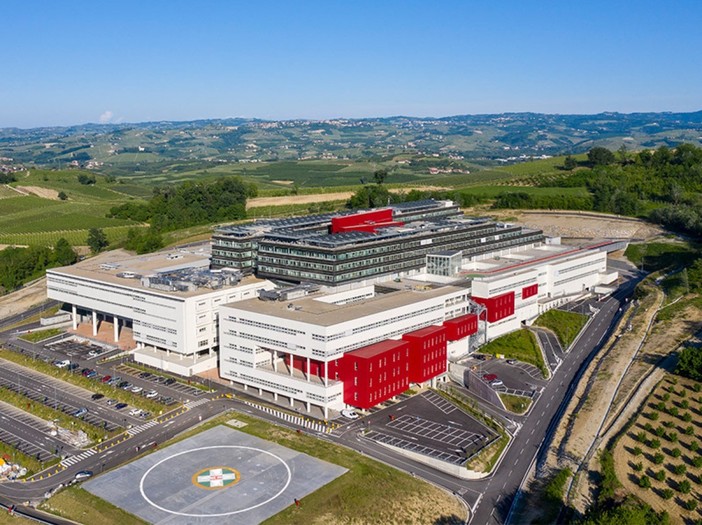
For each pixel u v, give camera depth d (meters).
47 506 138.25
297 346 180.50
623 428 156.12
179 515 131.25
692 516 126.06
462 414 177.62
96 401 191.38
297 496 137.00
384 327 191.25
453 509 135.38
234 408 182.25
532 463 152.62
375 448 159.00
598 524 115.38
